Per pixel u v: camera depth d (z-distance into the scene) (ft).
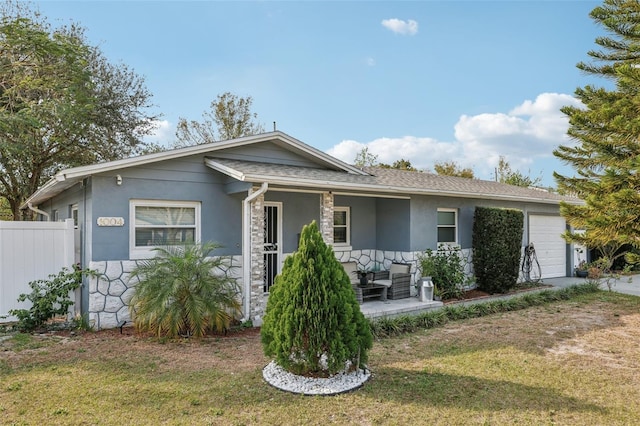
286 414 13.91
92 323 25.45
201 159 30.04
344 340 16.74
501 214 40.32
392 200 40.04
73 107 49.16
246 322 26.81
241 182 28.76
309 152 35.68
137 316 23.41
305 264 16.79
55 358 19.71
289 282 16.96
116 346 21.89
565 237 27.61
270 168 31.07
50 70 47.96
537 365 19.34
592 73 31.24
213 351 21.30
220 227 30.63
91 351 20.93
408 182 39.93
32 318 25.38
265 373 17.56
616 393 16.16
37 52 44.96
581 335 24.94
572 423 13.64
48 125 52.39
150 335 24.22
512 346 22.53
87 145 58.23
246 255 27.89
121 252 26.53
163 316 22.90
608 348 22.26
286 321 16.49
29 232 26.89
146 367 18.54
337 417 13.75
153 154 27.30
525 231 48.93
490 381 17.24
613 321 28.81
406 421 13.55
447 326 27.20
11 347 21.39
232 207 31.24
